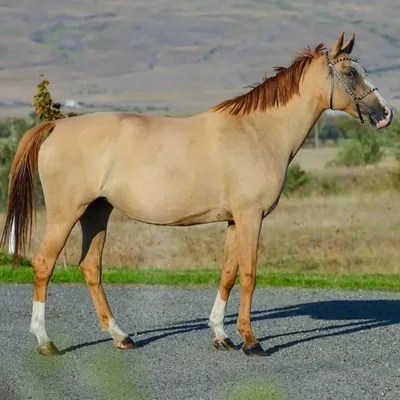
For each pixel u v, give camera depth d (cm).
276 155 1175
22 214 1156
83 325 1326
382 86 12394
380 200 3058
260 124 1180
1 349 1169
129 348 1177
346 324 1353
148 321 1373
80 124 1153
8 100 13950
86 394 968
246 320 1159
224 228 2645
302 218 2759
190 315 1423
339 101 1200
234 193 1150
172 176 1143
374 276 1912
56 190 1140
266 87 1193
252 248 1154
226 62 19488
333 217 2764
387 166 3581
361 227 2562
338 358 1131
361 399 953
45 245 1145
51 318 1383
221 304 1195
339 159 3897
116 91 15050
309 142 5841
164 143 1149
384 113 1195
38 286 1145
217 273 1895
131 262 2141
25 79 17550
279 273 1961
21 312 1429
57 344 1197
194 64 19388
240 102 1183
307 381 1020
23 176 1155
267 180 1157
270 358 1134
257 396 955
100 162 1138
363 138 3909
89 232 1195
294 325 1348
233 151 1151
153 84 16412
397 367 1084
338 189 3316
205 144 1154
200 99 13312
